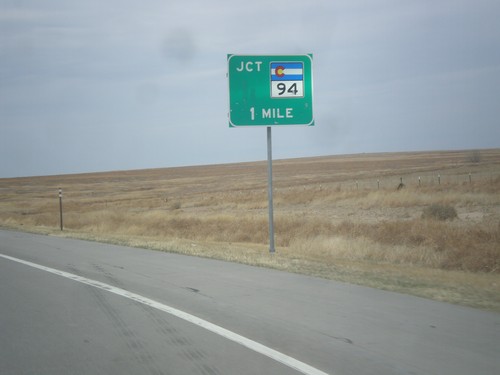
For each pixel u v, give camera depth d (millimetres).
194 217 29938
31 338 6871
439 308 8133
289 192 45094
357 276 11258
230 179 99750
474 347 6168
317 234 20703
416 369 5465
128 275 11688
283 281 10617
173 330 7137
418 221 20250
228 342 6535
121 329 7250
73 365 5801
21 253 15977
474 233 16156
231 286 10141
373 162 134000
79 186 108812
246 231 23547
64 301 9086
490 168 69500
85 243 19031
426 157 151250
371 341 6457
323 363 5688
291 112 15836
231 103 15523
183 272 11914
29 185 122500
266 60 15680
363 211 29469
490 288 9883
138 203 51125
